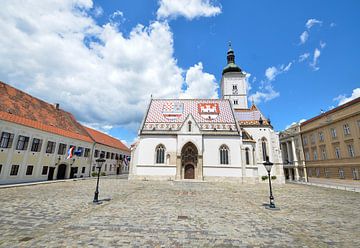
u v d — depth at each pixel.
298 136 56.47
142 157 41.81
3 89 33.94
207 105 50.91
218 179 39.94
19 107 34.72
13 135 30.95
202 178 39.91
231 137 42.31
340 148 42.09
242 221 11.35
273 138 46.38
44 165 36.50
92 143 51.97
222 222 11.05
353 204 17.64
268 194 23.42
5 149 29.69
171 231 9.37
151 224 10.37
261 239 8.62
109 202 16.05
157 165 41.22
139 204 15.48
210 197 19.81
